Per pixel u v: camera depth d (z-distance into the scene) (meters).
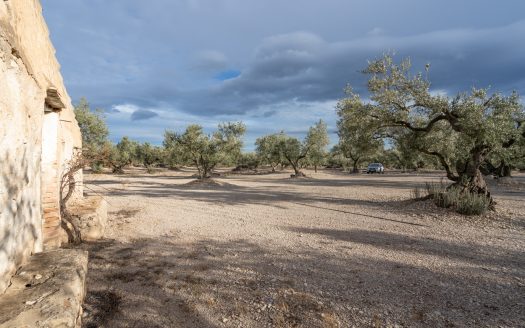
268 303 3.91
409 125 11.99
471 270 5.00
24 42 3.39
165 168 54.78
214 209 11.39
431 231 7.83
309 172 43.41
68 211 6.57
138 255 5.83
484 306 3.79
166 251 6.12
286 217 9.83
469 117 9.72
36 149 3.56
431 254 5.88
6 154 2.59
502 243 6.64
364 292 4.21
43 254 3.53
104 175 34.84
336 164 62.88
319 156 37.38
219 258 5.69
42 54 4.30
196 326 3.41
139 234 7.51
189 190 18.66
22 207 3.05
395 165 54.06
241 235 7.45
